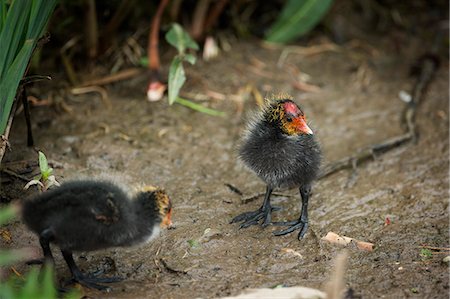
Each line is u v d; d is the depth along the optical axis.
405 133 13.88
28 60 10.62
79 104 14.05
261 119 11.02
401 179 12.52
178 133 13.51
